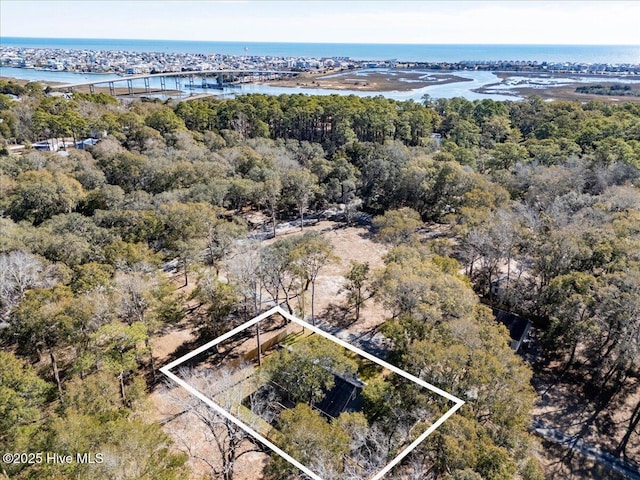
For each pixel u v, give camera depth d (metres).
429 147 80.94
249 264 35.94
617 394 32.03
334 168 67.94
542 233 41.44
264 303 41.50
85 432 18.94
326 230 60.31
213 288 34.41
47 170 53.84
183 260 41.41
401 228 44.19
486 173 70.31
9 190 48.44
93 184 54.91
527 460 20.86
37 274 33.12
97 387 23.34
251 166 64.12
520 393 22.88
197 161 60.25
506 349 25.23
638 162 55.78
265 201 59.22
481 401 22.55
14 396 21.17
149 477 17.88
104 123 78.06
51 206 47.12
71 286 32.28
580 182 53.78
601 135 73.75
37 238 37.78
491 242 39.28
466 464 18.38
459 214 49.72
